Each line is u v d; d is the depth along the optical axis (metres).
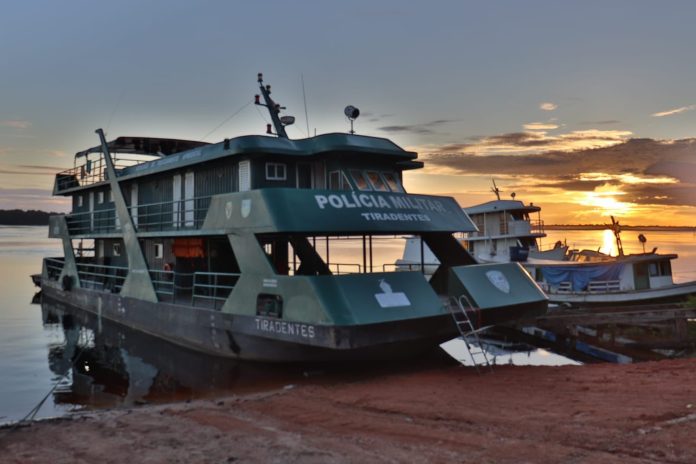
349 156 15.92
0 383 14.28
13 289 39.28
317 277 12.23
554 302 26.36
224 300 16.31
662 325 19.44
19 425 9.09
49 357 17.41
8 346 19.12
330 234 14.30
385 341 11.95
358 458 6.74
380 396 10.06
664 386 9.34
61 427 8.88
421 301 12.77
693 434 6.83
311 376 13.18
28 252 95.94
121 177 21.86
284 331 12.64
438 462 6.46
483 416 8.32
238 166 16.23
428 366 13.80
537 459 6.39
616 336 20.28
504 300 14.18
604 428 7.33
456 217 16.03
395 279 12.88
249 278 14.00
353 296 12.02
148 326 18.95
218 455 7.08
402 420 8.45
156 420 9.12
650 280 27.09
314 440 7.61
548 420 7.89
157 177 20.91
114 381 14.38
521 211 35.00
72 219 29.17
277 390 11.90
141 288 19.83
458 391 10.22
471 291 13.85
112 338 20.08
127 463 6.97
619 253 30.69
